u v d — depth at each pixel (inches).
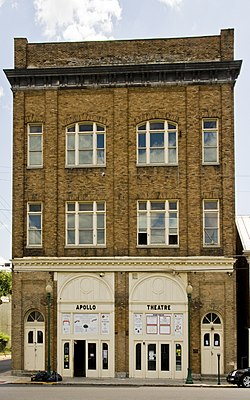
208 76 1536.7
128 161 1547.7
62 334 1519.4
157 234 1530.5
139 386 1343.5
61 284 1530.5
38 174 1568.7
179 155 1539.1
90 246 1534.2
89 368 1507.1
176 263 1503.4
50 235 1545.3
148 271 1512.1
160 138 1553.9
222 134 1525.6
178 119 1544.0
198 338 1483.8
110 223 1539.1
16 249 1551.4
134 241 1530.5
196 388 1288.1
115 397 1028.5
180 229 1521.9
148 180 1541.6
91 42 1578.5
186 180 1530.5
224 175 1520.7
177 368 1486.2
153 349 1497.3
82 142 1568.7
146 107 1553.9
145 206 1541.6
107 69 1549.0
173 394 1098.1
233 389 1253.7
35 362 1524.4
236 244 1694.1
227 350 1475.1
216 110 1535.4
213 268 1498.5
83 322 1519.4
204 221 1525.6
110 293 1514.5
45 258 1530.5
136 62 1563.7
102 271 1520.7
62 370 1512.1
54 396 1044.5
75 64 1578.5
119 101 1556.3
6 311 2829.7
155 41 1566.2
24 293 1539.1
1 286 2878.9
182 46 1555.1
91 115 1562.5
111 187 1547.7
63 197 1556.3
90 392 1139.9
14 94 1584.6
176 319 1497.3
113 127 1557.6
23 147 1573.6
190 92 1542.8
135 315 1508.4
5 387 1278.3
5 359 2240.4
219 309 1487.5
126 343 1501.0
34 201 1563.7
